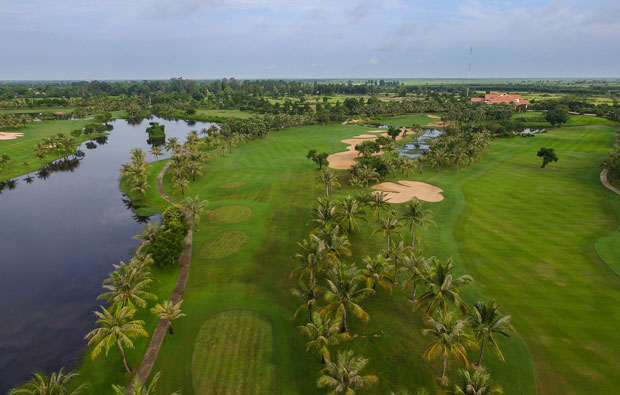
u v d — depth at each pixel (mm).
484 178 96750
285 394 32938
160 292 48906
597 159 112875
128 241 68000
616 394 30922
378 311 43406
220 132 156875
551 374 33312
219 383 34156
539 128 182750
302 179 99125
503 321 31234
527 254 54375
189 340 39906
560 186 87625
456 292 35688
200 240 63312
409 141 164375
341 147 146625
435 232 63156
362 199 63688
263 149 142750
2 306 48688
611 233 59938
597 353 35344
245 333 40719
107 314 35406
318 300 45562
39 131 178375
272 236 64125
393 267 41625
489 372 33875
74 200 90125
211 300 46906
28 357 39406
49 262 60406
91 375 35969
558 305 42500
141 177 94500
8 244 67000
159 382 34531
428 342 38438
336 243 46000
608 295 43906
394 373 34531
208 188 93375
